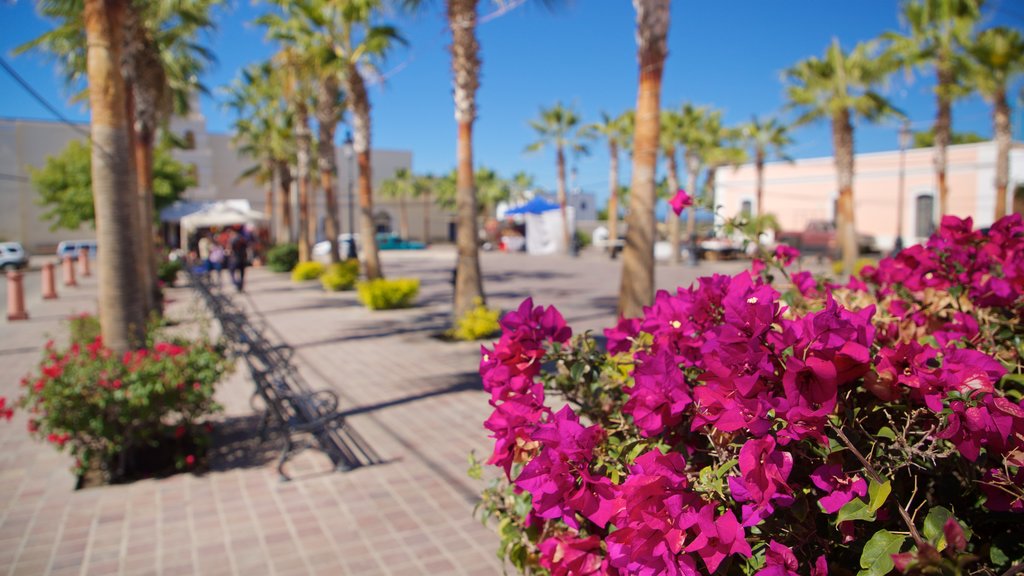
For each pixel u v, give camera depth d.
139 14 10.23
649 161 6.80
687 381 1.59
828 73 20.31
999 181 21.27
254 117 30.38
